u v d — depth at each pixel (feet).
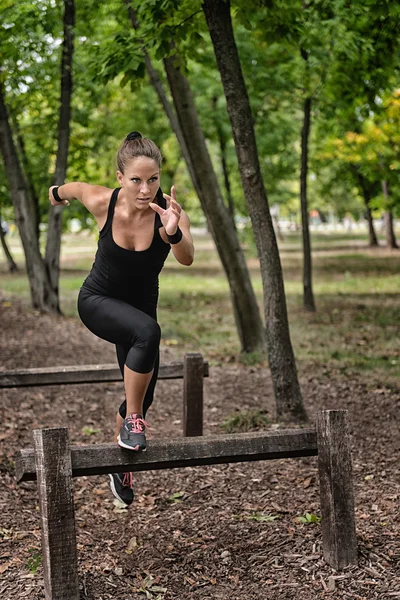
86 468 11.64
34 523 15.62
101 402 27.32
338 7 27.14
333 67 32.32
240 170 22.21
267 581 12.63
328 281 72.33
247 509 16.24
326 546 12.92
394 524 14.67
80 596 12.22
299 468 18.97
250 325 35.40
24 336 39.88
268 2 22.17
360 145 57.72
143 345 11.71
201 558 13.70
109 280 12.14
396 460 19.16
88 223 70.95
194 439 12.30
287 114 54.24
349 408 25.16
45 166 62.44
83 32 39.22
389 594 11.83
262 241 22.56
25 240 49.37
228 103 21.81
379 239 158.92
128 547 14.44
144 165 11.32
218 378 31.09
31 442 21.65
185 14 22.20
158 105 60.23
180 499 17.19
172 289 70.23
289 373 23.09
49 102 49.57
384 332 41.24
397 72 34.88
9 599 12.10
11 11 31.30
